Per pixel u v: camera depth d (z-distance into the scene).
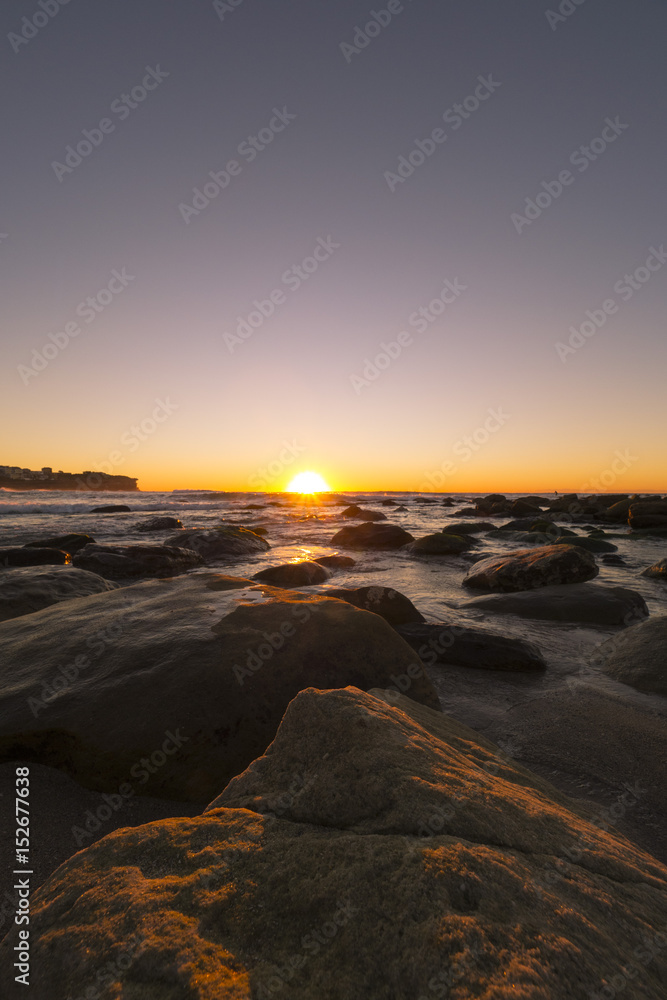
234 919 1.18
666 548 12.97
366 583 8.18
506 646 4.28
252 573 8.97
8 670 3.09
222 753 2.57
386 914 1.14
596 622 5.66
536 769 2.66
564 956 1.04
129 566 8.91
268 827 1.49
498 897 1.18
